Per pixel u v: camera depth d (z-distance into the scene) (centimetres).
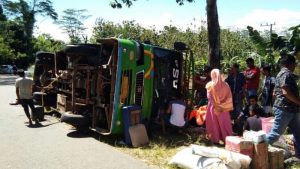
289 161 746
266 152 709
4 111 1409
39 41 7806
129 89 983
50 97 1342
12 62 6869
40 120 1220
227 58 2516
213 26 1341
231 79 1087
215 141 933
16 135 1003
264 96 1052
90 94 1055
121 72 960
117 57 959
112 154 838
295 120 747
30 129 1087
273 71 1330
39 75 1476
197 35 2506
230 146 722
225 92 920
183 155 728
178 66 1124
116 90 955
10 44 7044
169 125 1045
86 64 1064
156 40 2562
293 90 732
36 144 912
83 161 781
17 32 7394
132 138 922
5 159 788
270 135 753
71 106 1134
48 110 1373
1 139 955
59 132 1053
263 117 935
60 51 1281
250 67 1105
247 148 703
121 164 764
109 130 977
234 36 2747
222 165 663
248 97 1030
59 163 766
